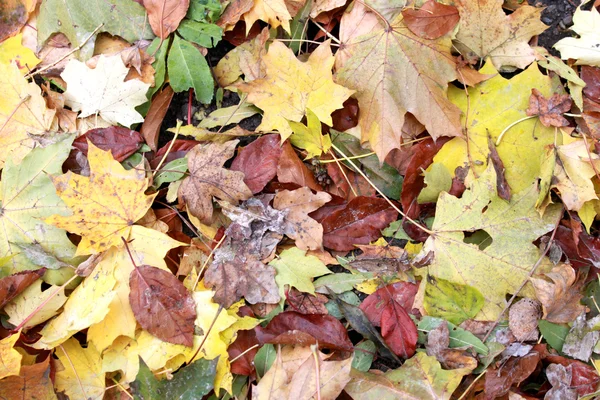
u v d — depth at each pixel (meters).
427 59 1.32
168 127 1.36
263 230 1.31
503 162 1.33
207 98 1.33
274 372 1.25
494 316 1.30
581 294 1.30
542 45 1.36
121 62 1.33
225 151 1.32
